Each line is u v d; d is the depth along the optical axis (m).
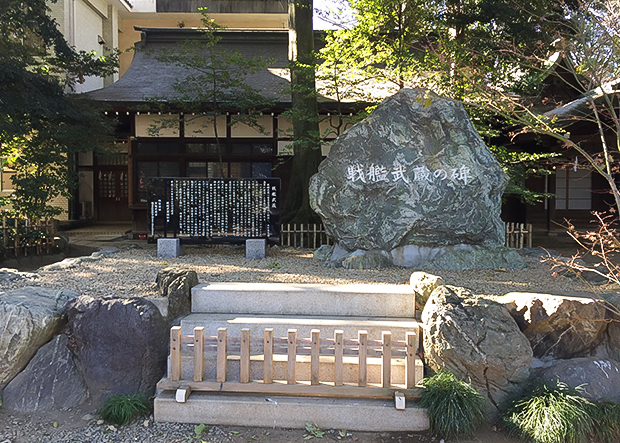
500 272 6.64
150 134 13.30
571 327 4.28
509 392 3.94
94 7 17.66
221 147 13.55
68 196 10.85
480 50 8.45
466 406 3.69
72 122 10.00
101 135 10.73
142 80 13.97
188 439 3.72
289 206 11.35
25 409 4.11
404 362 4.12
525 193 9.66
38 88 9.29
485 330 3.88
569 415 3.58
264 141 13.53
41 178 9.73
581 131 10.53
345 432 3.85
